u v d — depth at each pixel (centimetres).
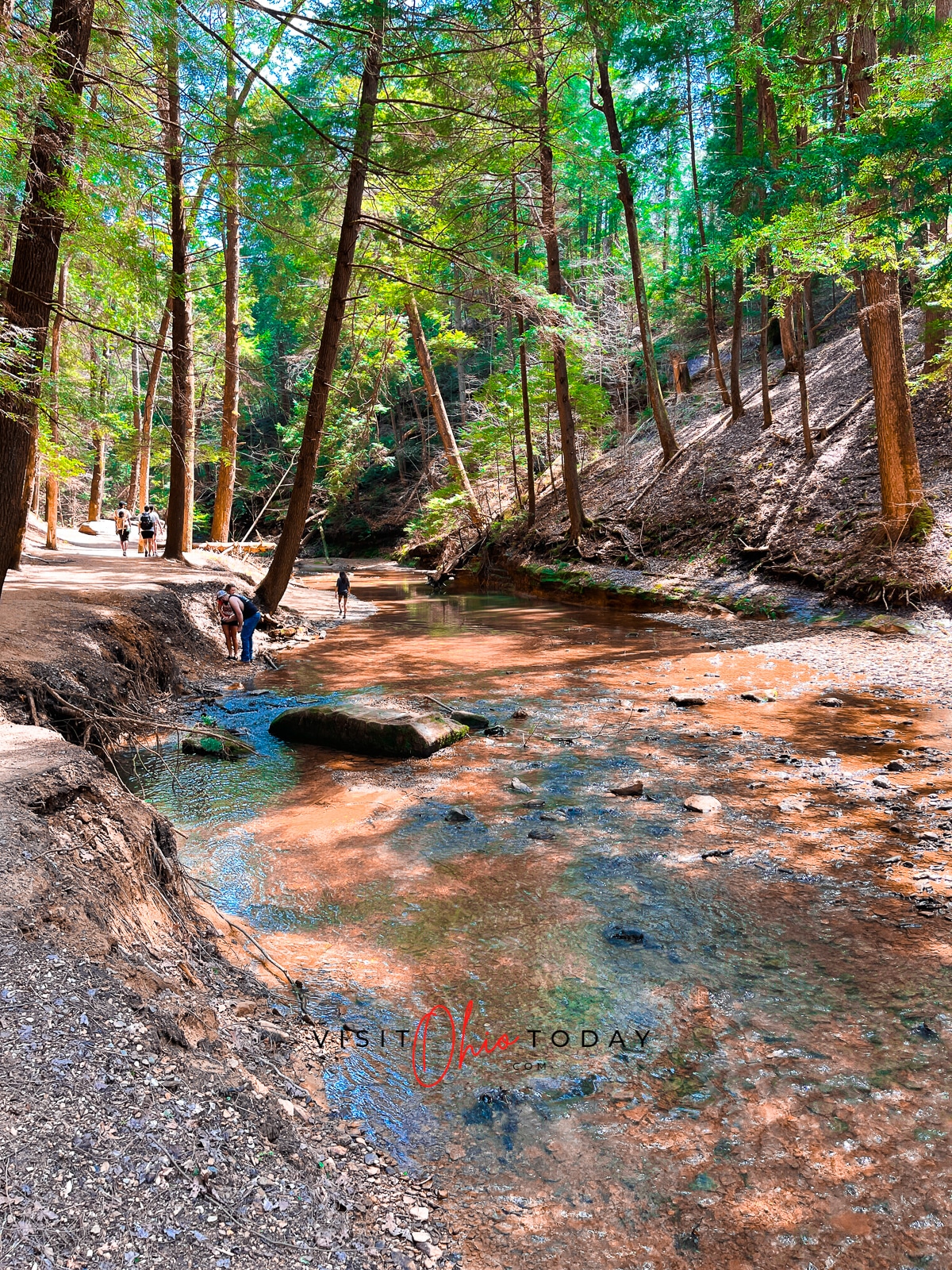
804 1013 427
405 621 2125
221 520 2634
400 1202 308
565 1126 352
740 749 894
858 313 1589
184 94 1080
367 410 4416
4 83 722
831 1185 314
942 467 1727
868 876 582
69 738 869
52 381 853
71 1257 215
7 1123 251
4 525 834
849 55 1435
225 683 1326
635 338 3256
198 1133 280
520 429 3238
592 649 1587
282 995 451
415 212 1883
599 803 754
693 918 533
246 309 3344
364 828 716
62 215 848
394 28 962
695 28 1955
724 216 1950
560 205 3070
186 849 679
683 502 2409
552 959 489
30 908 358
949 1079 372
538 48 1678
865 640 1421
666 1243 291
